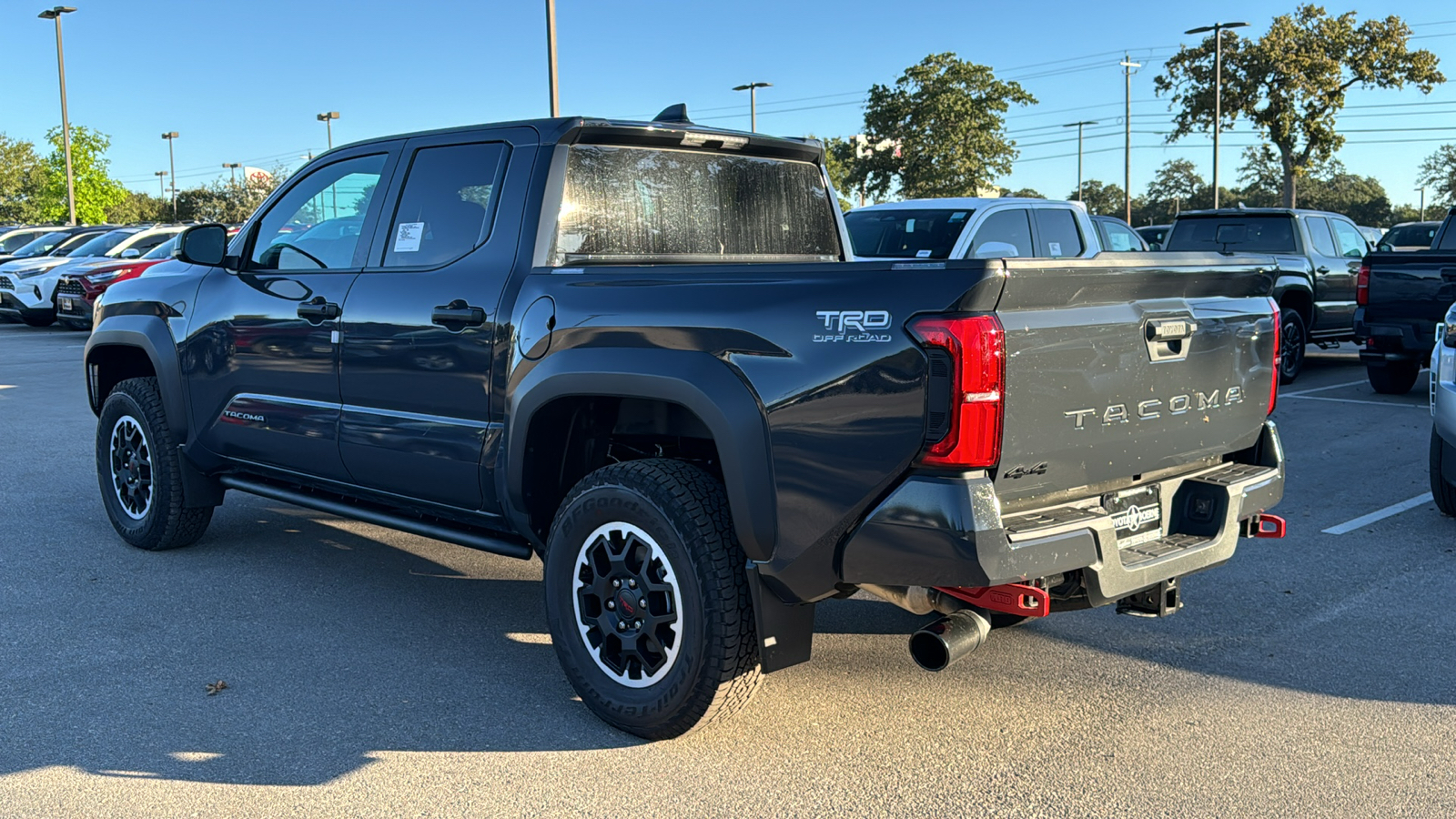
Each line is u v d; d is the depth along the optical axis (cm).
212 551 563
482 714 365
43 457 798
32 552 555
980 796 310
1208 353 344
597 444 388
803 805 305
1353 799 308
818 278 305
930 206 995
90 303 1762
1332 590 501
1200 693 385
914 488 284
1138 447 324
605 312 349
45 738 343
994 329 275
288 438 467
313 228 469
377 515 447
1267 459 377
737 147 450
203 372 507
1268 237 1312
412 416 414
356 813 300
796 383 304
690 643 328
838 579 306
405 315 411
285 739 345
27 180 6269
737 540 327
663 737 345
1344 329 1364
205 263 491
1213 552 338
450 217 415
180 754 333
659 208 423
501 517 397
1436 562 543
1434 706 372
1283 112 4972
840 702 377
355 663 409
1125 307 314
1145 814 300
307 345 453
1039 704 374
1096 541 301
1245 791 313
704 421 320
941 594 307
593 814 300
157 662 408
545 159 392
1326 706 372
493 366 383
